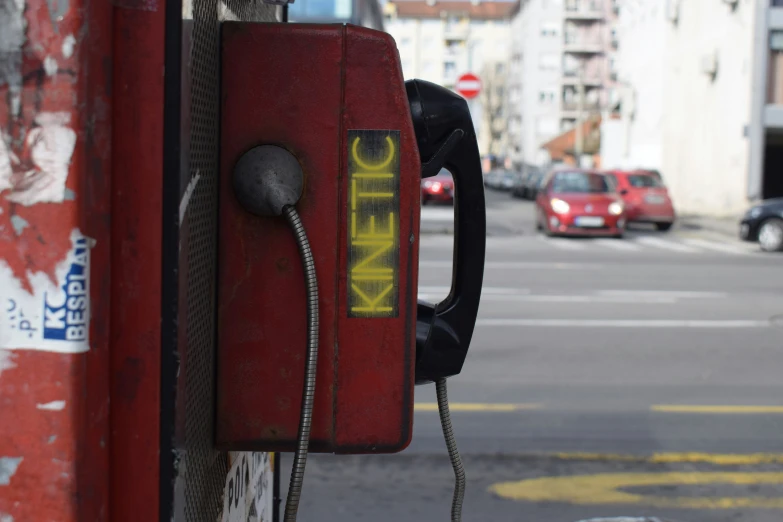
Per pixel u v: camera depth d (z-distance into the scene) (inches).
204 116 49.2
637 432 219.3
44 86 40.2
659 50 1386.6
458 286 62.1
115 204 43.0
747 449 208.2
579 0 3137.3
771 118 1055.0
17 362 41.1
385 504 172.7
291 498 51.9
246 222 53.1
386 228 53.2
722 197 1125.1
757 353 307.3
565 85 3149.6
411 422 54.4
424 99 58.4
